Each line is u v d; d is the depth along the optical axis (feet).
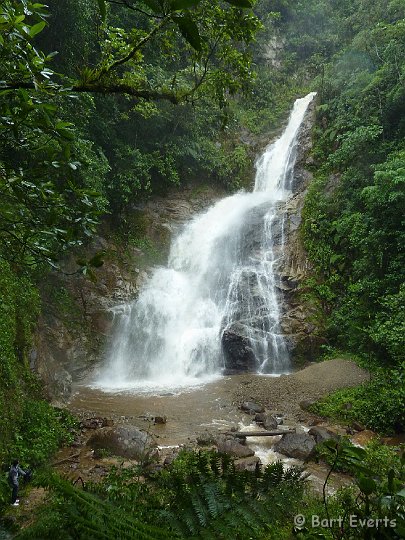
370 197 51.98
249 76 16.58
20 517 15.31
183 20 5.54
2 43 8.83
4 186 10.71
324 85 89.66
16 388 33.37
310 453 30.32
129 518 5.99
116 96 72.02
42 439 31.60
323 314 60.08
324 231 65.57
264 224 75.10
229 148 95.76
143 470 20.84
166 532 6.11
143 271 69.97
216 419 40.34
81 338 56.54
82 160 11.28
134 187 73.00
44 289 55.47
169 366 60.18
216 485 7.64
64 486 5.71
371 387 41.96
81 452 32.63
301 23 117.80
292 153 88.33
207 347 59.82
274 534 8.12
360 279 56.59
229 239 75.92
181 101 14.16
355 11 110.73
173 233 78.69
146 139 79.97
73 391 49.06
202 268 73.61
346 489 15.15
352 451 7.45
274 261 69.26
